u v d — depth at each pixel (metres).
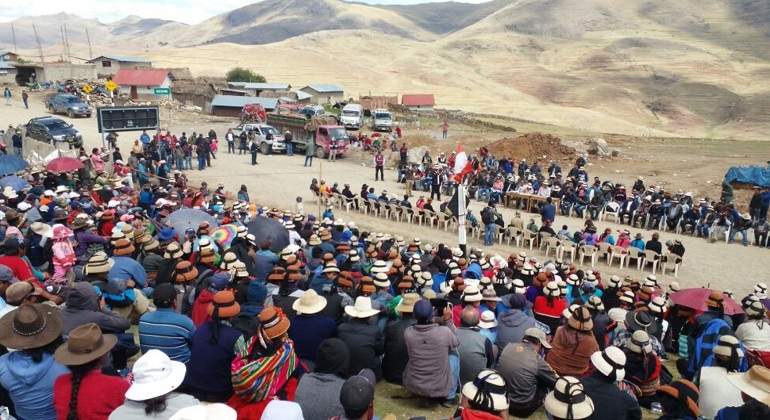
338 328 7.06
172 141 33.00
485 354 7.47
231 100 62.03
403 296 7.89
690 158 39.69
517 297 8.36
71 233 10.59
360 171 36.53
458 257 14.15
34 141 32.81
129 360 7.73
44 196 15.61
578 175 30.05
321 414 5.23
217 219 17.12
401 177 33.28
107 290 8.03
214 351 5.59
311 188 26.89
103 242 11.95
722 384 5.88
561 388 4.46
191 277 8.33
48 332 4.89
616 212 26.05
